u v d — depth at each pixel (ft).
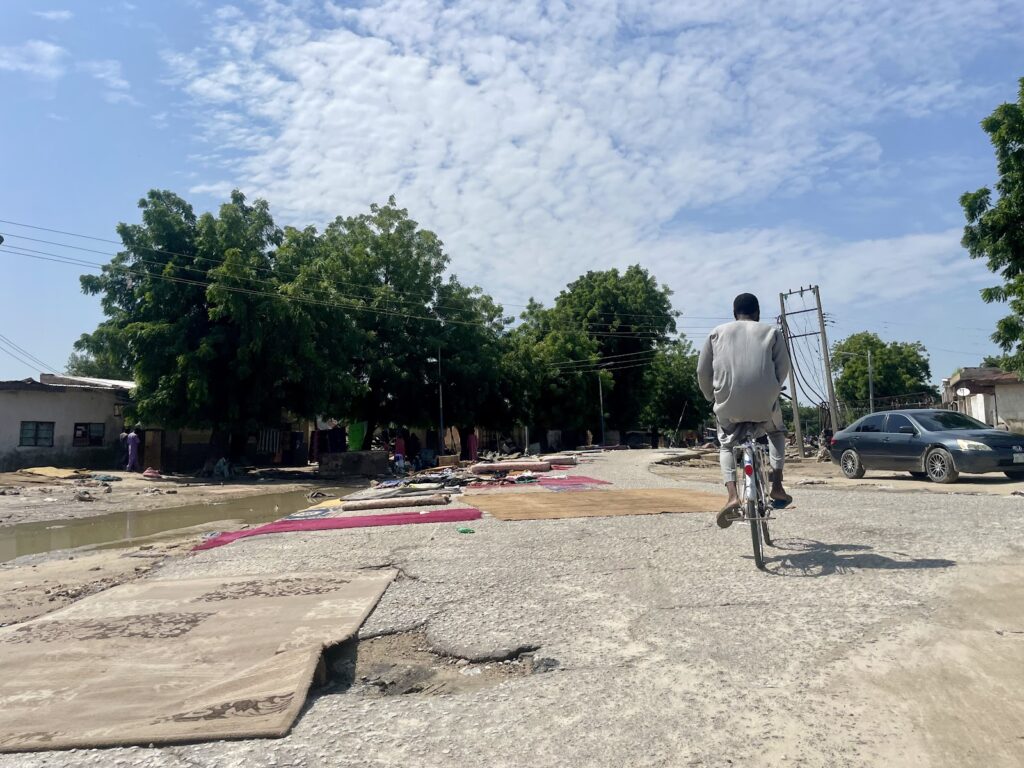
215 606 16.34
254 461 115.34
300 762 9.09
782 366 17.56
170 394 84.28
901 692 10.11
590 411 180.45
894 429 47.83
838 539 20.36
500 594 16.47
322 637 13.42
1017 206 51.67
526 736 9.54
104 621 15.49
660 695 10.52
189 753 9.43
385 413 122.31
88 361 180.45
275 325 88.07
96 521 48.01
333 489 72.13
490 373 125.39
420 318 120.67
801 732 9.16
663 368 228.02
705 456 119.75
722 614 13.97
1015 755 8.35
